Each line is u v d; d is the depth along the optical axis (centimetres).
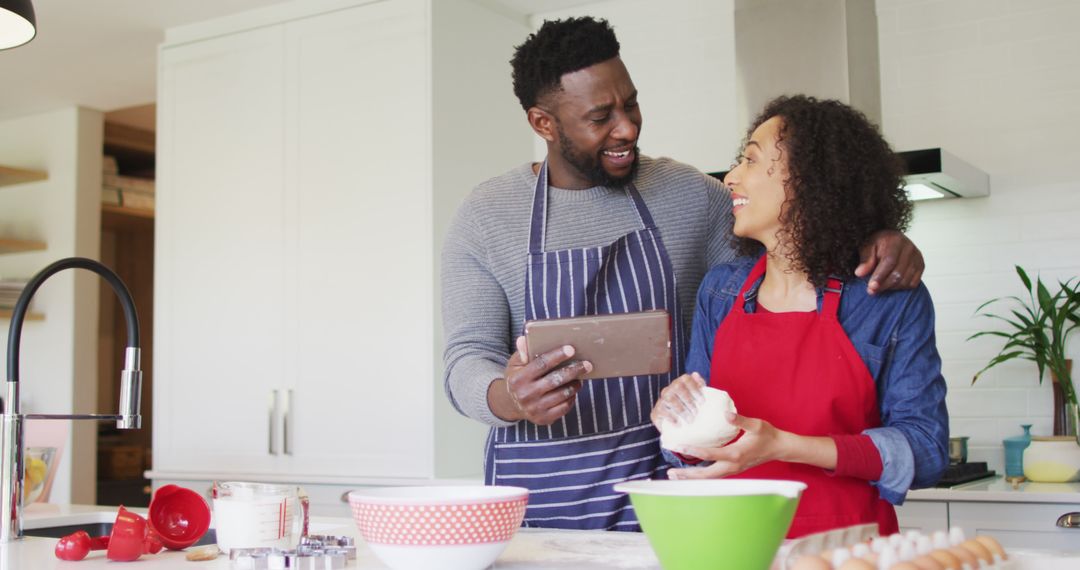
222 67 409
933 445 149
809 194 158
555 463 182
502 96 392
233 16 407
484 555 122
